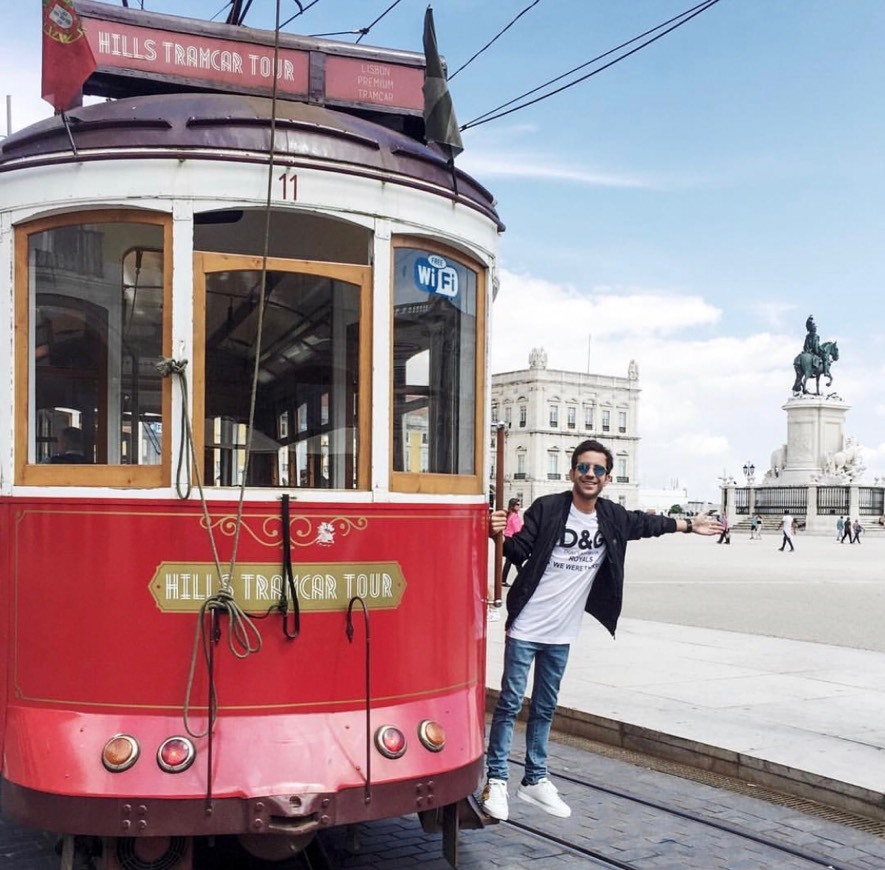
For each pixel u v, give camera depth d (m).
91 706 3.78
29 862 4.68
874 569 24.30
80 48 3.82
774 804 5.88
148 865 3.75
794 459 56.53
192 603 3.78
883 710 7.59
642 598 16.27
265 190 3.90
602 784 6.21
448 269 4.38
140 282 3.89
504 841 5.16
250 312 3.93
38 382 3.99
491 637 11.68
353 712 3.92
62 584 3.85
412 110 5.02
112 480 3.85
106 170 3.87
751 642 11.11
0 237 4.01
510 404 94.00
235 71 4.71
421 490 4.22
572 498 4.90
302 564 3.87
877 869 4.89
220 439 3.89
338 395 4.06
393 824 5.43
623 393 96.44
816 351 57.16
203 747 3.68
